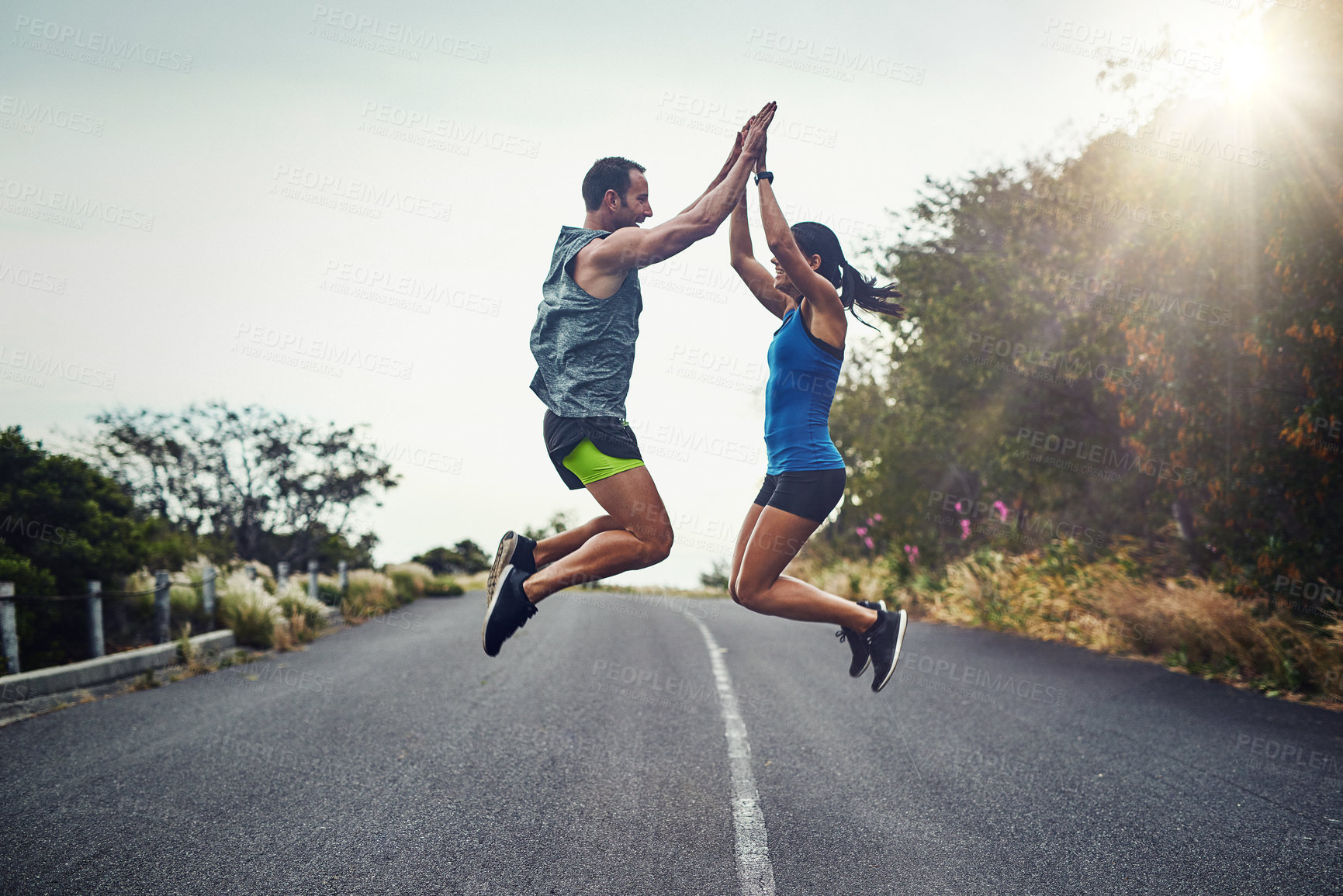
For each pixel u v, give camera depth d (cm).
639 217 316
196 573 1138
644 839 355
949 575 1356
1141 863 326
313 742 526
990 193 1352
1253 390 826
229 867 330
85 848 354
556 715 599
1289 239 754
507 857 337
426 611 1662
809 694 679
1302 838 349
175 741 539
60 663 812
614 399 300
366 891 305
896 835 360
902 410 1512
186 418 2327
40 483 877
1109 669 766
